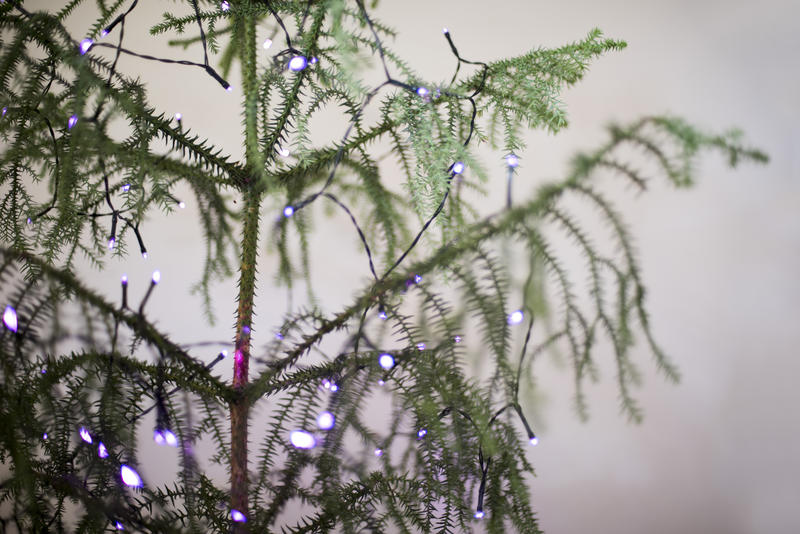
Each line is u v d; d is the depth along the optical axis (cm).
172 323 140
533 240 80
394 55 85
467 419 82
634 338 86
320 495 84
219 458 91
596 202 81
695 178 82
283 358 88
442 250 82
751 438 138
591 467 140
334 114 138
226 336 140
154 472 129
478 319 84
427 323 84
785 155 134
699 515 138
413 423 85
